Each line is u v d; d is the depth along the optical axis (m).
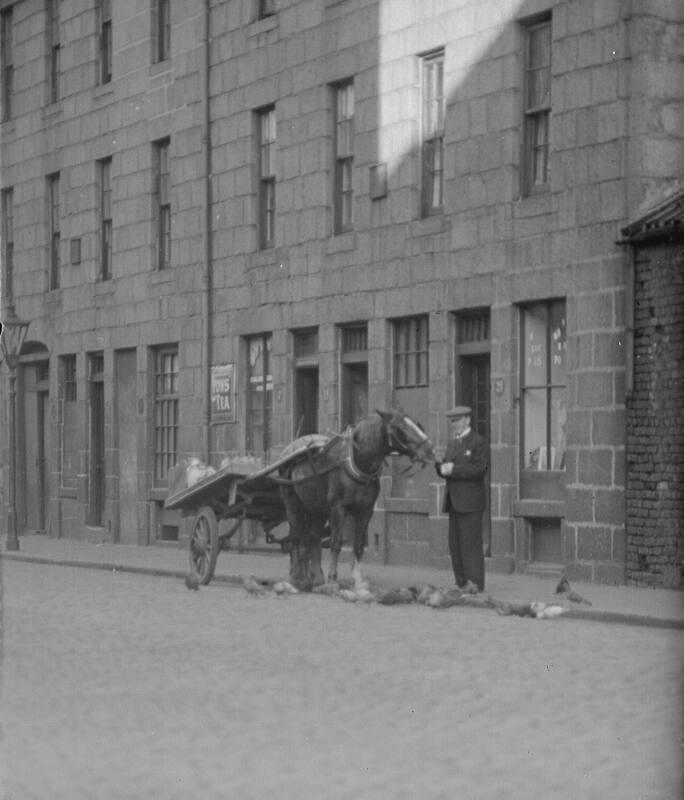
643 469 21.64
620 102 22.22
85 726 10.44
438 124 26.17
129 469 35.66
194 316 32.78
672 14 22.33
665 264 21.38
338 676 12.62
